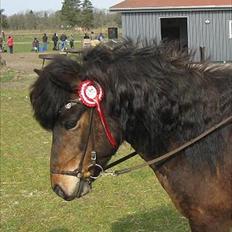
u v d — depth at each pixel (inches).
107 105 129.2
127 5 1018.1
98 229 233.0
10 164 353.1
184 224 232.4
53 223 242.8
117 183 297.6
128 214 248.7
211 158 132.3
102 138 130.5
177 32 1160.8
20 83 858.1
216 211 134.4
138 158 351.9
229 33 1016.9
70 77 126.4
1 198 280.7
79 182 130.7
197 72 136.9
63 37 1804.9
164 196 271.9
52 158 130.7
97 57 131.6
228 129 132.6
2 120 537.0
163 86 130.9
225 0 1028.5
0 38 1822.1
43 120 127.9
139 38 144.5
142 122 133.6
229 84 136.3
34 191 291.9
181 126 134.3
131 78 129.4
